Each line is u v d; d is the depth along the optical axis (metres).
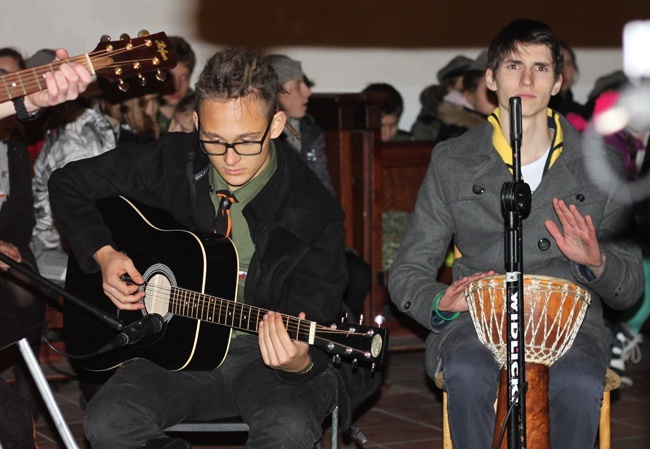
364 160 4.73
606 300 2.86
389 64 5.95
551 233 2.73
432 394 4.59
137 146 2.85
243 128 2.51
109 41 2.92
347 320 2.82
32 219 4.30
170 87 4.80
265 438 2.42
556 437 2.66
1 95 2.81
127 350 2.67
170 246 2.68
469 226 2.97
